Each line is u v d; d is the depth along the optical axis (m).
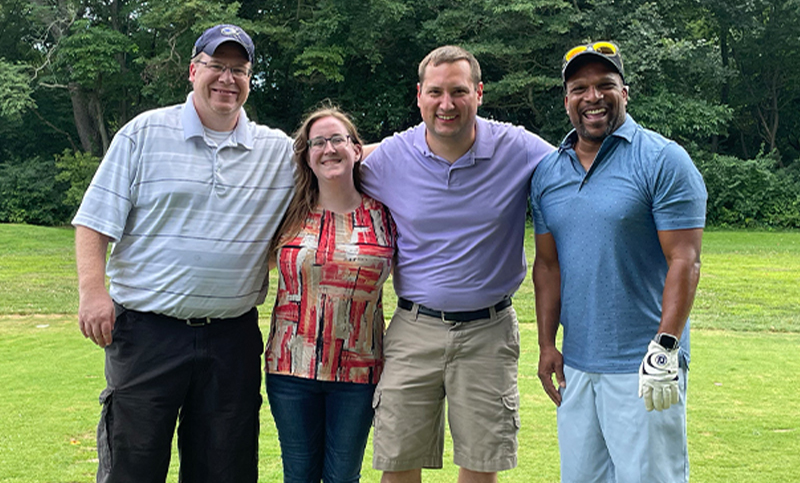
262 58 26.92
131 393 2.96
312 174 3.16
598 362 2.80
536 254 3.11
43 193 27.39
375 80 26.25
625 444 2.76
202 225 2.94
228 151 3.01
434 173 3.11
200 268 2.93
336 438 3.22
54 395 5.52
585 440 2.89
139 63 25.86
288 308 3.14
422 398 3.19
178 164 2.94
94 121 29.92
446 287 3.10
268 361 3.19
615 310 2.77
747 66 29.94
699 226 2.68
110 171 2.93
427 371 3.16
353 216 3.19
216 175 2.96
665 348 2.63
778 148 31.64
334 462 3.24
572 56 2.76
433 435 3.25
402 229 3.19
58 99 30.38
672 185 2.65
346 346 3.13
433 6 24.08
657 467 2.73
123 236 3.00
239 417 3.09
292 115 28.30
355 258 3.08
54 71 27.30
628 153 2.74
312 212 3.16
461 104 2.96
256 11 26.50
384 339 3.30
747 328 8.43
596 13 23.69
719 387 5.72
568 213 2.84
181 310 2.94
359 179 3.27
